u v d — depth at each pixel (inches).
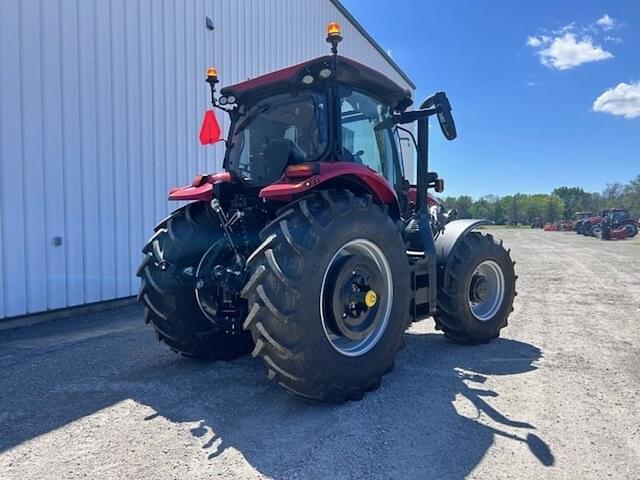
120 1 230.8
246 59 327.6
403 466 80.1
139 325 191.9
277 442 88.4
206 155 288.7
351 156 128.3
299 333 96.3
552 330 176.7
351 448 86.0
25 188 191.9
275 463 81.0
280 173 125.6
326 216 103.8
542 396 111.1
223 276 117.5
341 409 103.0
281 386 110.6
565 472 78.6
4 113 183.9
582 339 163.6
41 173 197.6
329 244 101.7
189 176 275.6
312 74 115.2
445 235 153.1
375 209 114.8
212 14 293.1
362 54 543.8
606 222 953.5
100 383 120.6
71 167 209.6
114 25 228.2
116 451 85.4
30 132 193.0
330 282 105.5
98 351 150.9
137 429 94.1
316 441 88.7
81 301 215.3
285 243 99.1
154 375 126.7
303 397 101.7
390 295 117.1
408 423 96.3
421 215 146.3
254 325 96.8
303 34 411.8
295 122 124.2
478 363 136.9
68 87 207.3
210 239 131.4
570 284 297.6
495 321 158.9
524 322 190.2
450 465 80.5
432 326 185.3
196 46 280.2
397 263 118.0
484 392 113.4
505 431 93.1
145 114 246.5
